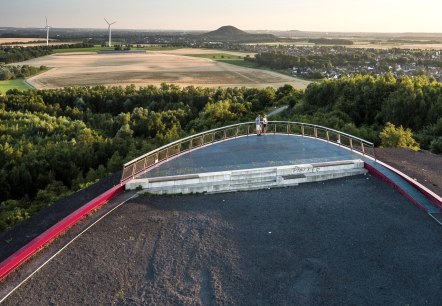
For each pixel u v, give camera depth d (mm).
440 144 43406
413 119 60844
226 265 18453
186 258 18906
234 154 30453
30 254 18781
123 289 16875
